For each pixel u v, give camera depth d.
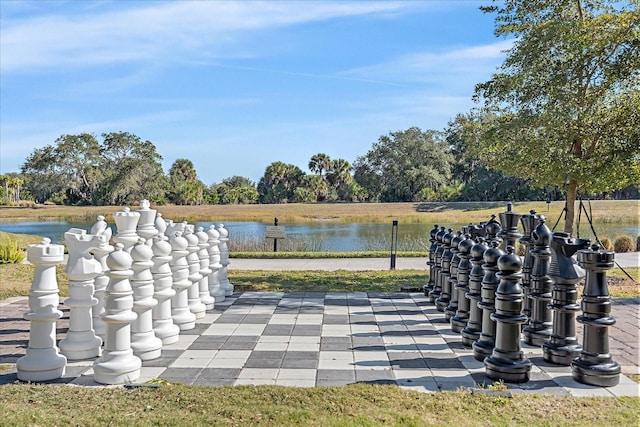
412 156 62.44
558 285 6.27
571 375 5.80
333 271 14.74
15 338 7.39
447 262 9.09
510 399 4.95
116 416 4.51
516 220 8.01
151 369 5.96
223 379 5.62
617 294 10.88
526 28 12.12
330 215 44.53
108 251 6.96
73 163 66.25
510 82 11.76
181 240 7.82
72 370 5.94
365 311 9.27
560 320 6.27
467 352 6.69
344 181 73.56
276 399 4.89
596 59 11.33
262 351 6.70
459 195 55.59
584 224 30.89
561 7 11.78
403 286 11.92
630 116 11.09
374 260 17.88
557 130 11.42
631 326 8.16
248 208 50.88
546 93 11.61
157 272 7.04
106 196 62.38
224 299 10.27
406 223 38.81
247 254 18.98
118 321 5.48
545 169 11.63
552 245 6.33
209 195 63.91
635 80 11.24
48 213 49.75
